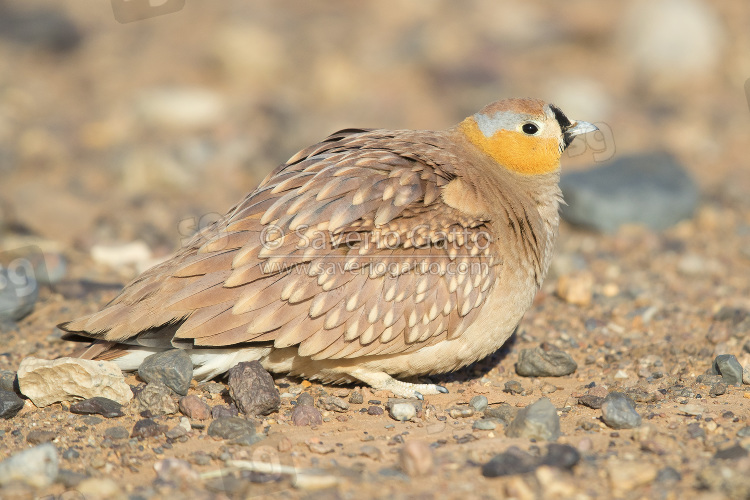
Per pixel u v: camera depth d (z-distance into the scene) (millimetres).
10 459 7797
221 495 7535
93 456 8344
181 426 8844
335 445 8523
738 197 18078
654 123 23422
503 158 10586
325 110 23734
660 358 10852
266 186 9797
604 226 16703
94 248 14844
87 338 9633
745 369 10109
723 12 29125
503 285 9672
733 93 25359
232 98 24406
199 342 8883
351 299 9047
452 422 9094
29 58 27781
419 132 10828
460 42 28172
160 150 20375
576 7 29984
